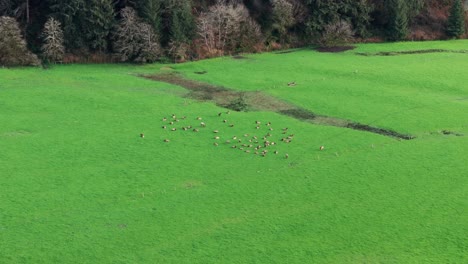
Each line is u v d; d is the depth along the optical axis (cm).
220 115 7144
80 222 4688
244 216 4791
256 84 8506
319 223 4666
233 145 6278
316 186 5309
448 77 8662
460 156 5912
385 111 7325
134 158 5922
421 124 6862
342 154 6038
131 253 4266
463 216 4731
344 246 4341
